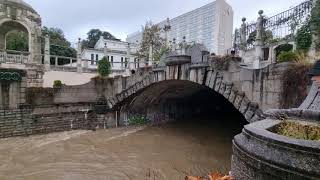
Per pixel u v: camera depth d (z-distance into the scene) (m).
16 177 13.26
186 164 15.49
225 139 21.22
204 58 17.22
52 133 21.83
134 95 24.17
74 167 14.73
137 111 26.70
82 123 23.75
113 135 22.17
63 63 41.34
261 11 16.39
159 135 22.45
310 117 6.19
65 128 22.77
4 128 19.66
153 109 27.67
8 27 26.52
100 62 25.31
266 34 17.19
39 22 26.34
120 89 24.36
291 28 15.31
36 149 17.78
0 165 14.86
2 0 23.97
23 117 20.50
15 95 20.12
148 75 22.06
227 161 16.00
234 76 14.95
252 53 17.69
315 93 7.93
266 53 16.91
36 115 21.11
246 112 13.84
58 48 41.19
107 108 24.92
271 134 4.97
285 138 4.62
